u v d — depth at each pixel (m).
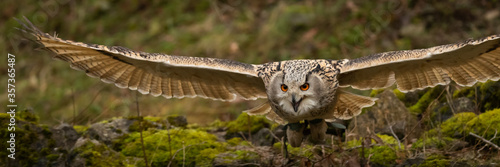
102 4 24.16
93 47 8.46
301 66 8.64
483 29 17.95
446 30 18.31
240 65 9.05
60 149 9.83
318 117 9.08
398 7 19.28
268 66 8.94
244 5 21.86
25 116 10.35
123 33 22.86
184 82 9.85
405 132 10.73
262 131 11.55
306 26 19.58
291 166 9.90
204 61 8.97
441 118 11.33
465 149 9.71
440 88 11.91
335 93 8.97
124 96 17.55
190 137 11.17
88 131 11.20
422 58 8.25
